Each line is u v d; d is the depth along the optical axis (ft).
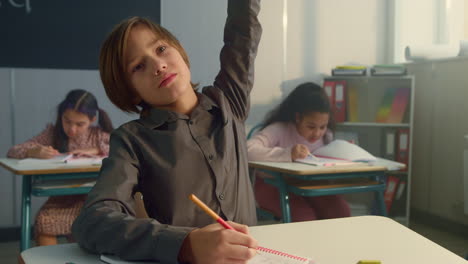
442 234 10.12
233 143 3.32
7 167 6.61
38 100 10.07
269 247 2.47
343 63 12.07
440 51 10.87
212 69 11.03
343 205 7.62
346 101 11.32
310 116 9.51
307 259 2.25
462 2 11.98
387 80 11.34
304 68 11.73
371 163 7.13
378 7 12.23
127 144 2.90
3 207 9.94
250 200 3.41
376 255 2.35
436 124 10.78
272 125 9.63
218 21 11.01
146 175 2.92
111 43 2.99
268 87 11.42
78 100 8.51
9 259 8.51
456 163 10.12
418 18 12.06
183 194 2.89
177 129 3.02
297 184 6.93
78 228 2.43
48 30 10.01
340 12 11.94
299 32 11.62
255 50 3.84
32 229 9.91
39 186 6.46
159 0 10.59
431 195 10.93
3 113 9.84
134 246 2.23
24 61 9.89
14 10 9.73
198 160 3.01
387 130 11.02
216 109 3.37
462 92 9.95
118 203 2.53
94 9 10.26
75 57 10.25
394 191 10.94
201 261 2.08
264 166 6.88
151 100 2.99
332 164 6.85
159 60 2.87
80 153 7.72
